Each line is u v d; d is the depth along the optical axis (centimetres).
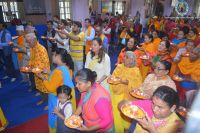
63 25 678
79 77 205
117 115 295
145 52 465
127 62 306
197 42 545
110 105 210
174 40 586
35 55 384
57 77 277
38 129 378
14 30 892
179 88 350
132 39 426
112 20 1113
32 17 1229
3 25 563
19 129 376
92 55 341
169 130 172
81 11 1130
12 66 594
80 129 216
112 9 1831
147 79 284
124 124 291
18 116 420
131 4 1742
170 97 166
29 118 414
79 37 483
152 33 576
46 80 293
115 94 303
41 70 355
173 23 1245
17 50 486
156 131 173
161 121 178
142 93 283
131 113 203
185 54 413
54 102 283
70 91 271
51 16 1278
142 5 1703
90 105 209
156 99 170
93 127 209
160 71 263
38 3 1226
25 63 504
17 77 633
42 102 471
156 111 173
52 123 295
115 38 1058
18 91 538
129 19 1171
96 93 207
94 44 326
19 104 469
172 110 172
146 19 1642
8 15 1188
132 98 298
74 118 229
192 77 387
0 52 652
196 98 69
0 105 463
